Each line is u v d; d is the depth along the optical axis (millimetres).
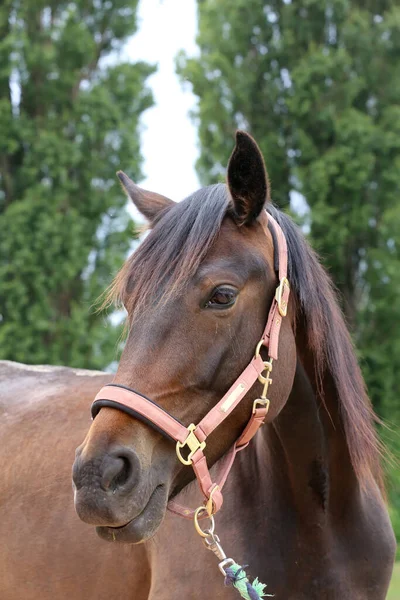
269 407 1830
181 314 1691
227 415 1732
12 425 2791
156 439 1666
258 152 1761
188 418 1707
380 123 10609
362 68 10898
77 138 10211
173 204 1973
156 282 1716
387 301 10047
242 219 1817
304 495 2023
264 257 1833
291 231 2021
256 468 2129
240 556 2014
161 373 1669
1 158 10195
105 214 10266
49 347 9555
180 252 1730
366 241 10453
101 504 1529
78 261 9664
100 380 2859
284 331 1881
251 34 11094
